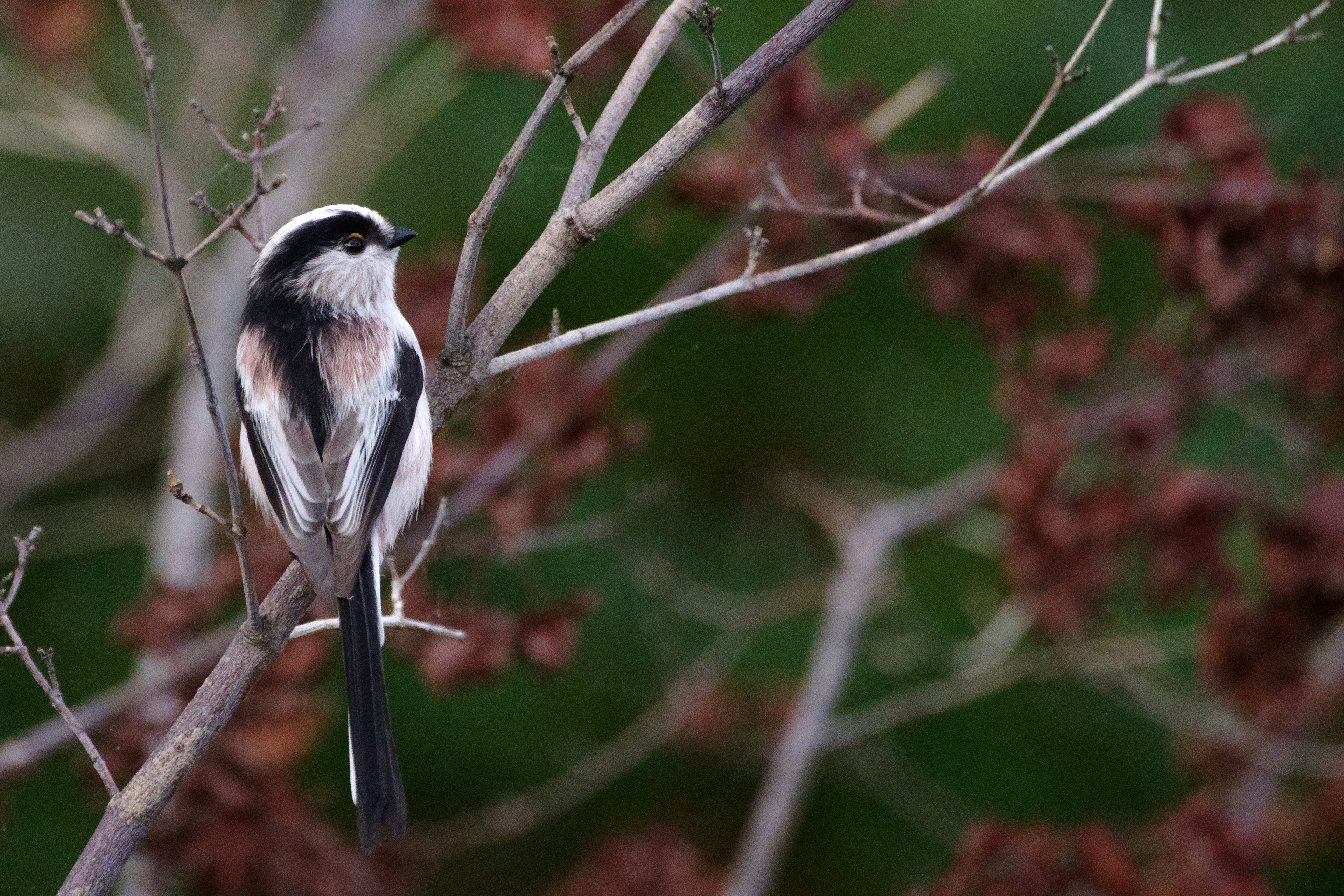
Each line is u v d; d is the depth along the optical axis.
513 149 6.05
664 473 14.79
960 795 14.42
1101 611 10.89
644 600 14.23
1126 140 13.85
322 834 9.97
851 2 6.27
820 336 15.05
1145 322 14.18
